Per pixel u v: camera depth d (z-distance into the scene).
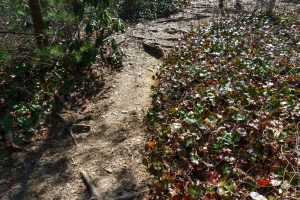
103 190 2.08
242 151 2.01
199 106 2.52
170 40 4.67
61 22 4.03
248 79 2.88
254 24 4.72
